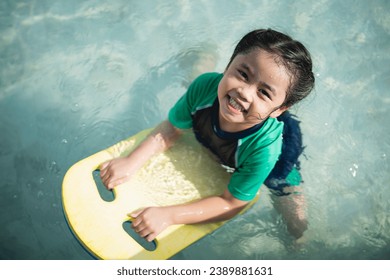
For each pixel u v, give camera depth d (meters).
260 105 1.93
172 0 3.20
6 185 2.48
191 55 2.95
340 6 3.29
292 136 2.42
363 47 3.13
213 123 2.26
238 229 2.44
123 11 3.12
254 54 1.89
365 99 2.93
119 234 2.15
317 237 2.47
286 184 2.44
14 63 2.87
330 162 2.68
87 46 2.96
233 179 2.25
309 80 1.98
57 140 2.63
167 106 2.79
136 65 2.92
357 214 2.56
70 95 2.78
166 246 2.17
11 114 2.70
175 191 2.32
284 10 3.23
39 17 3.05
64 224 2.40
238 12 3.20
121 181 2.28
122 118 2.73
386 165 2.73
